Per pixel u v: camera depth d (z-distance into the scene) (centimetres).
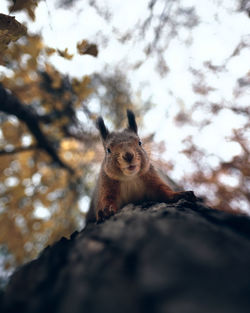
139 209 18
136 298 7
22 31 22
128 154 24
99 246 11
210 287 7
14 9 22
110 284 8
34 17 23
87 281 9
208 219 13
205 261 8
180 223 11
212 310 6
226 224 12
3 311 9
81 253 11
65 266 11
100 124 29
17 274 12
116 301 7
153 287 7
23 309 9
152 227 11
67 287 9
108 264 9
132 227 12
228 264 8
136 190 25
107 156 26
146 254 9
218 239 9
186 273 8
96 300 8
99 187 27
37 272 11
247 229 11
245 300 6
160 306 7
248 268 7
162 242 10
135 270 8
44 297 9
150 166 26
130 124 29
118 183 26
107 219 17
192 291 7
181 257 8
